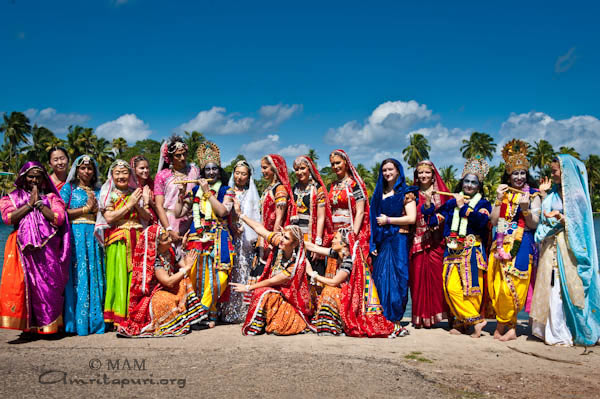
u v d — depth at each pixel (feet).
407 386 11.74
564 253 17.02
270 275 18.51
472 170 18.67
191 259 18.60
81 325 17.49
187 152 21.16
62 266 17.13
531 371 13.55
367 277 18.71
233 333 18.07
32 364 13.29
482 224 18.22
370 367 13.32
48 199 17.25
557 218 16.97
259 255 20.31
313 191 19.98
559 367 14.07
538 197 17.95
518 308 17.51
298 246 18.24
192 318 18.08
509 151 19.07
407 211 19.06
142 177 19.99
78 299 17.63
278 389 11.28
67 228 17.47
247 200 20.88
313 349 15.49
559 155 17.74
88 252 18.11
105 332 18.19
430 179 19.45
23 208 16.51
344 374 12.57
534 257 18.29
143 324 17.60
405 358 14.64
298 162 19.89
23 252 16.49
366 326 17.81
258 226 18.76
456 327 18.57
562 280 16.93
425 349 15.97
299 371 12.76
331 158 20.36
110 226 18.33
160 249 17.93
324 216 19.83
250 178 21.44
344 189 19.95
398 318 18.60
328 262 19.04
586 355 15.53
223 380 11.92
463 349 16.12
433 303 19.19
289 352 14.97
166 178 20.75
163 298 17.83
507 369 13.71
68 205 18.07
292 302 17.94
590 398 11.27
